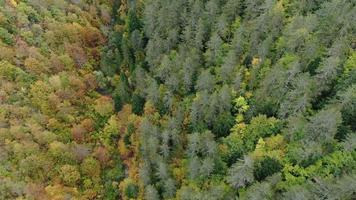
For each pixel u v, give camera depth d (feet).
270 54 279.90
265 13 285.23
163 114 303.07
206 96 270.05
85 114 338.75
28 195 277.44
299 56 267.59
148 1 361.92
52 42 361.71
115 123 327.88
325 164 222.28
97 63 380.58
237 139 256.11
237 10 311.27
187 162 266.36
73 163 306.55
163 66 306.76
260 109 260.21
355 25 260.21
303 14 292.40
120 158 317.83
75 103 340.18
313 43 260.21
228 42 307.37
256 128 253.85
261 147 243.60
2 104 309.01
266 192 211.00
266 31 287.69
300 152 226.58
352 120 230.89
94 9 413.39
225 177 244.83
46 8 381.40
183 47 315.17
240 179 229.25
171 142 282.77
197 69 299.58
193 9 315.99
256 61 276.41
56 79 333.83
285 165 230.48
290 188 212.23
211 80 280.92
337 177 208.54
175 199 257.14
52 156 301.63
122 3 413.18
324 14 276.21
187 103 295.89
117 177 308.60
